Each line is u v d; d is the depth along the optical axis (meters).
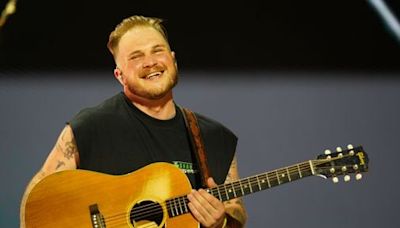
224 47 10.19
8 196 9.41
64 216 6.29
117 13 9.90
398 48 10.50
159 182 6.41
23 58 9.73
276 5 10.30
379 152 10.18
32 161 9.55
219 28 10.18
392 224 9.95
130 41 6.59
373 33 10.53
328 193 9.84
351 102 10.30
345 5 10.48
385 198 9.98
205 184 6.61
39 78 9.75
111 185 6.37
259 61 10.25
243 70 10.23
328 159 6.50
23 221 6.27
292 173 6.46
